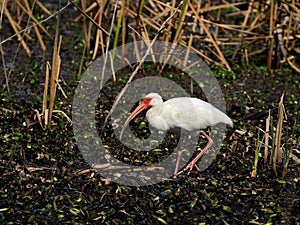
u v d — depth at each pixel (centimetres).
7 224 750
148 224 762
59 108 1055
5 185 832
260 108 1104
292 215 791
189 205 803
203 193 827
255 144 952
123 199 812
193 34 1182
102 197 811
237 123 1033
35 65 1229
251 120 1048
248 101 1133
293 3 1166
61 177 858
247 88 1186
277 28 1223
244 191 839
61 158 905
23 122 1000
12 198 807
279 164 894
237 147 945
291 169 891
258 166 898
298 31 1236
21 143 935
